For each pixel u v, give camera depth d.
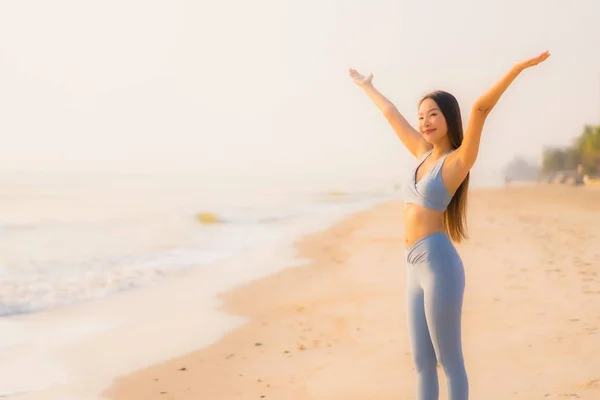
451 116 3.24
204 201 42.91
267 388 4.99
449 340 3.21
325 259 12.96
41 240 18.11
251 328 7.09
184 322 7.52
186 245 16.17
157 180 95.94
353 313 7.64
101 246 16.27
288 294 9.14
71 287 10.05
